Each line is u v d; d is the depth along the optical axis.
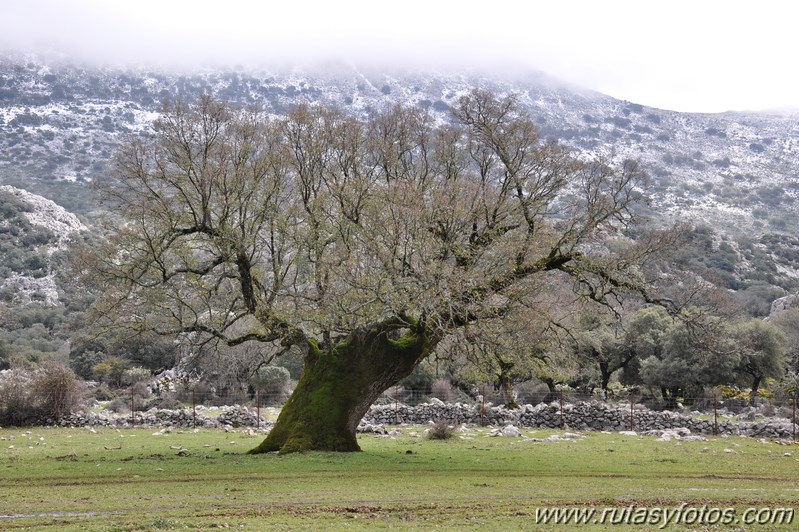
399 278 24.05
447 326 24.94
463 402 57.06
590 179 27.11
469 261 25.23
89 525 14.71
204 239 27.09
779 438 37.38
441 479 21.91
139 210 25.59
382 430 39.16
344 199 26.66
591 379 68.19
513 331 25.97
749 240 149.75
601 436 37.94
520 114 27.66
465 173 29.23
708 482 22.05
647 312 63.81
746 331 60.41
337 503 17.50
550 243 26.27
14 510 16.59
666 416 41.03
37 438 36.19
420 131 29.05
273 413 48.34
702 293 36.41
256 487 19.94
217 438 36.25
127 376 66.88
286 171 27.83
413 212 23.91
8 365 71.75
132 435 37.88
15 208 125.25
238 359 54.44
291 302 26.62
